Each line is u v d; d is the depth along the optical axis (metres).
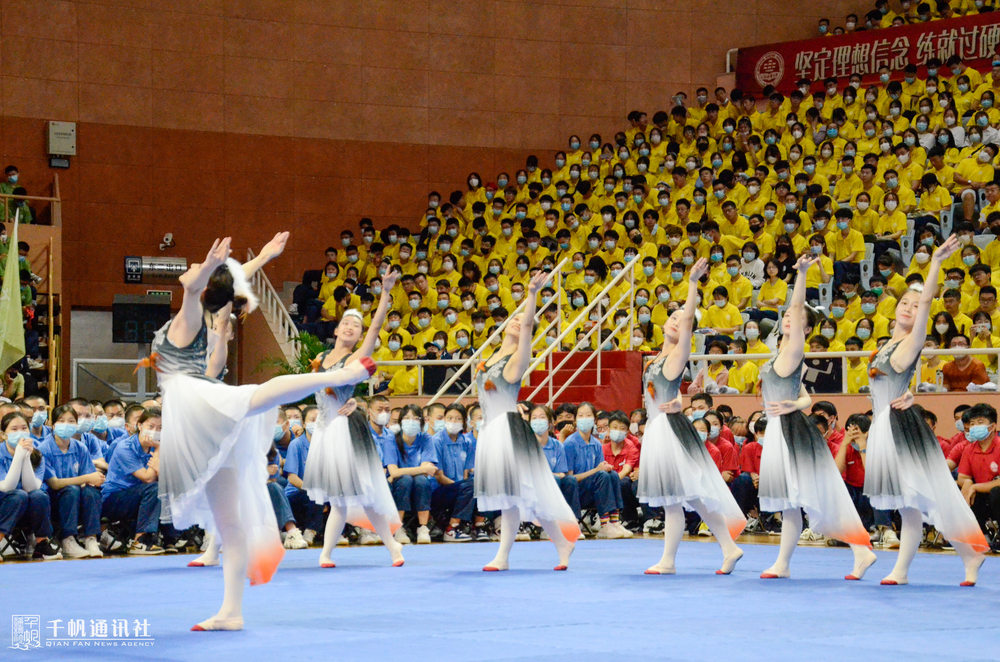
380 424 10.68
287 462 10.48
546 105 21.91
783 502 7.48
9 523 8.90
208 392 4.97
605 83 22.06
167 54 20.02
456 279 18.06
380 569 8.20
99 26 19.59
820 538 10.94
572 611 5.93
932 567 8.32
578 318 13.88
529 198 19.94
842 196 17.22
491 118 21.72
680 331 7.97
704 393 11.32
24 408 9.62
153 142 19.88
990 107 17.97
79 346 19.41
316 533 10.69
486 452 8.06
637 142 20.31
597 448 11.68
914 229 15.58
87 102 19.50
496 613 5.85
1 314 13.39
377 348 16.69
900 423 7.17
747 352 13.80
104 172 19.56
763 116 19.62
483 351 15.48
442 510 11.29
